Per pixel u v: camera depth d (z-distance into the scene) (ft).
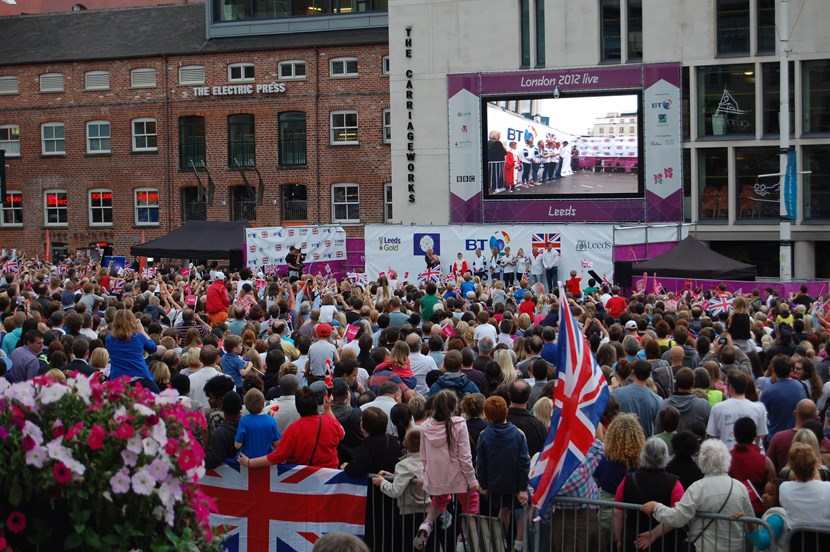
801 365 39.09
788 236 103.55
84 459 16.25
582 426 25.89
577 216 127.65
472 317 53.31
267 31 155.53
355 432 33.60
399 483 29.14
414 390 37.27
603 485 29.27
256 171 154.20
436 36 135.33
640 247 107.04
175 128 157.07
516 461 28.63
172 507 16.71
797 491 25.07
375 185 150.20
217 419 32.45
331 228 117.08
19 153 163.22
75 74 160.04
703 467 25.94
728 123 126.82
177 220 157.58
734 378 32.94
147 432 16.70
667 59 126.82
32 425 15.69
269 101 153.28
